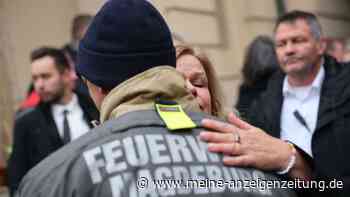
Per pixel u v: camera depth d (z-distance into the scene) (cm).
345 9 1123
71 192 147
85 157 151
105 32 164
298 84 330
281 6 901
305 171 189
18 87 662
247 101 413
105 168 149
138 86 162
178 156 155
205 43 764
